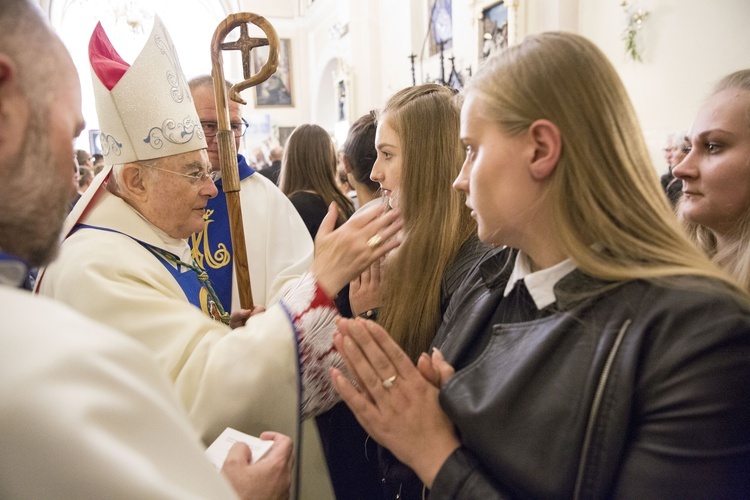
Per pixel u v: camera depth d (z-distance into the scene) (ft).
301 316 3.57
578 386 2.21
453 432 2.58
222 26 4.54
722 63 11.80
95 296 3.78
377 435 2.62
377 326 2.65
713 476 1.98
